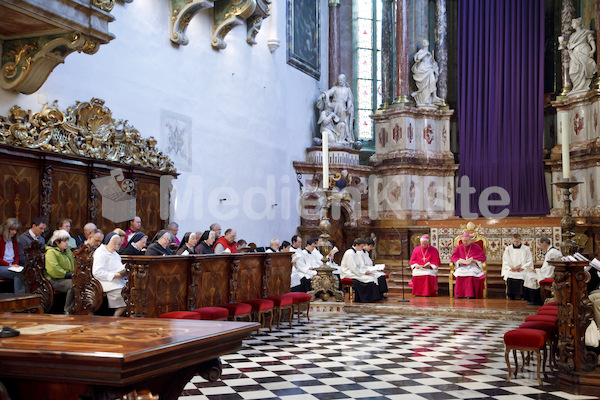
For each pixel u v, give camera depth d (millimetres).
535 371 7035
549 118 18531
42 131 9383
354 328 10453
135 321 3988
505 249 15125
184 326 3750
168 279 7379
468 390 6078
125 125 11281
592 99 15969
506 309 12055
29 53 8750
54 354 2852
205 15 13992
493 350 8359
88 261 7277
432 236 17375
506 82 18094
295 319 11672
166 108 12641
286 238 17391
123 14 11469
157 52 12438
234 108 15078
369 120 20922
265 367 7133
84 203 10258
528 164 17672
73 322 3938
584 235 15469
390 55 19609
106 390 2885
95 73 10766
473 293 14289
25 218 9133
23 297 5562
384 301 13781
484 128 18359
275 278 10602
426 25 19359
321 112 18828
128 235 10625
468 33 18688
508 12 18172
